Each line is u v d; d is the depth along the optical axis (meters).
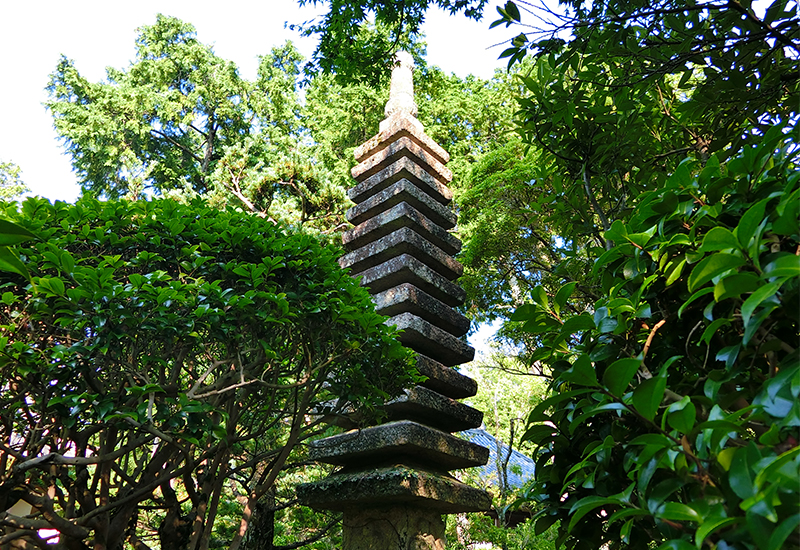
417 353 4.29
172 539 3.47
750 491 0.88
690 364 1.58
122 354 2.76
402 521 3.72
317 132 15.23
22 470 2.46
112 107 15.19
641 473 1.11
